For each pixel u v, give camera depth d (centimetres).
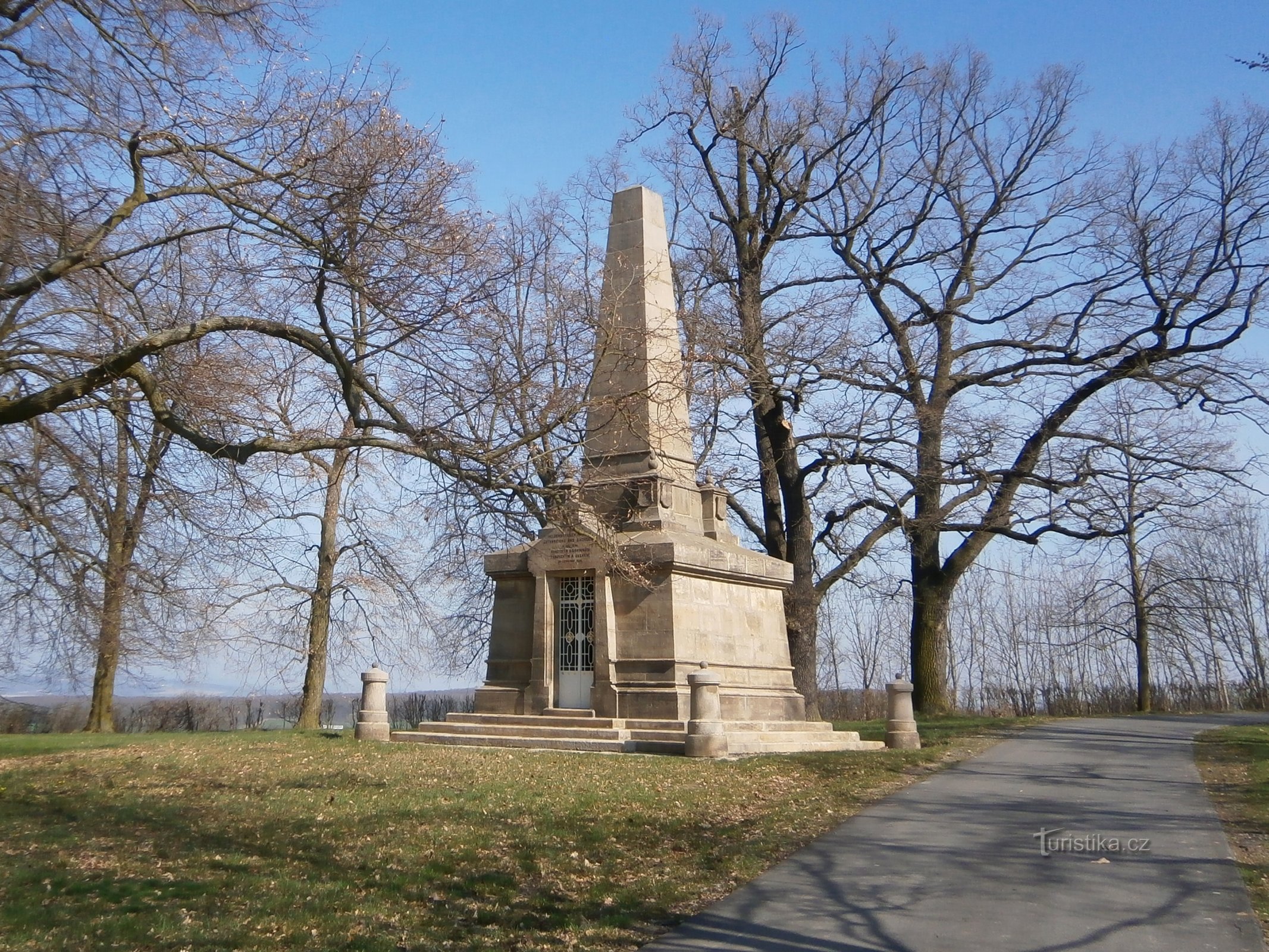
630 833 1304
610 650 2284
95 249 1387
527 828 1309
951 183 3706
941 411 3384
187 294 1688
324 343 1383
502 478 1385
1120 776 1750
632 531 2361
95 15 1386
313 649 3309
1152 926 941
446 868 1132
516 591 2492
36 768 1798
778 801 1523
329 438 1400
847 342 3145
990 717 3394
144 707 3888
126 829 1270
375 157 1394
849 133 3584
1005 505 3425
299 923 929
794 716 2527
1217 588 5556
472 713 2444
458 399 1432
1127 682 6731
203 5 1417
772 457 3512
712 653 2348
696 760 1920
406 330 1402
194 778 1691
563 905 1025
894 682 2347
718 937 934
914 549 3709
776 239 3600
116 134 1428
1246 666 6069
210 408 1591
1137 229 3322
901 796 1570
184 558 2005
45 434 1617
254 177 1389
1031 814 1421
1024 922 959
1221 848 1205
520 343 2342
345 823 1327
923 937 926
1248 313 3216
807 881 1105
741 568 2470
